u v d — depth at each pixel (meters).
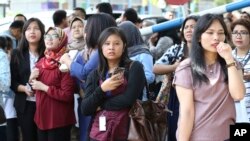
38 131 10.16
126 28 9.62
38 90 10.00
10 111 11.65
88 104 8.00
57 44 10.10
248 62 9.66
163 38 13.12
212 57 6.72
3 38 11.70
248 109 9.12
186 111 6.61
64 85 9.89
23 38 10.77
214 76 6.62
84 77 8.95
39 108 10.00
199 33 6.68
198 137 6.59
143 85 8.09
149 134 7.86
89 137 8.25
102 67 8.16
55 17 15.59
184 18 10.38
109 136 7.93
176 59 9.96
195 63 6.64
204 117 6.57
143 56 9.46
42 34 10.69
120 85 7.93
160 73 9.80
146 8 41.62
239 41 9.77
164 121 8.09
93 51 9.03
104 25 8.97
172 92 9.63
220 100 6.59
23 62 10.71
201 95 6.61
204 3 51.47
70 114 10.12
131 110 7.96
